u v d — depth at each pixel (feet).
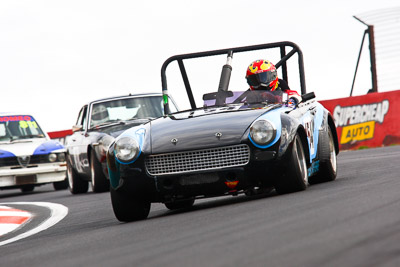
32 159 150.20
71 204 107.86
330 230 40.60
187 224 55.47
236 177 66.23
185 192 67.26
